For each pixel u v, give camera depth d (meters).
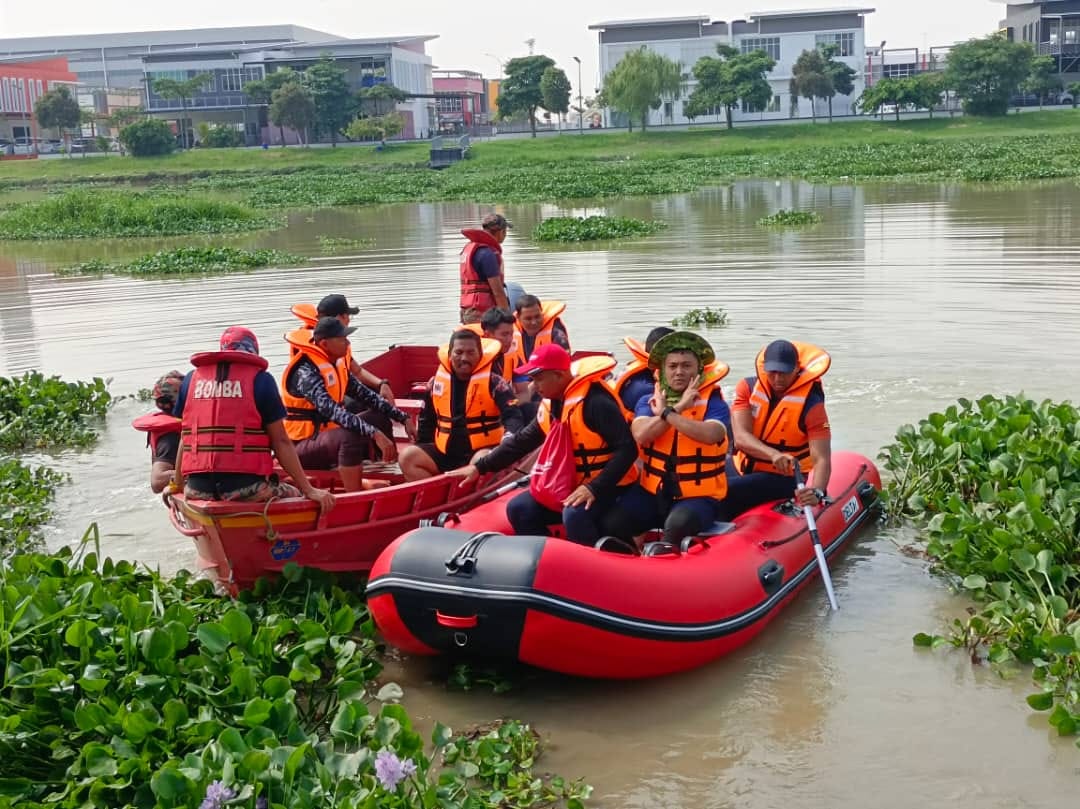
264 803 3.83
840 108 91.06
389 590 5.22
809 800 4.36
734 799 4.39
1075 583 5.84
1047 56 81.38
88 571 5.91
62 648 4.98
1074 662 5.03
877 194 32.16
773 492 6.45
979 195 29.58
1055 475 6.37
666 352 5.88
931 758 4.59
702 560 5.54
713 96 78.75
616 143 74.38
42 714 4.59
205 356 5.94
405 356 9.41
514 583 4.96
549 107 86.75
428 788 4.01
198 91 94.56
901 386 10.01
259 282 19.42
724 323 12.95
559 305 8.99
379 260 22.02
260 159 76.25
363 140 88.62
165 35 134.50
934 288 14.81
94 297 18.83
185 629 4.91
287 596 6.11
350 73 94.00
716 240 22.05
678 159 61.25
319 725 4.89
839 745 4.73
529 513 5.97
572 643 5.02
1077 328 11.88
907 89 76.38
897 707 5.00
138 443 9.81
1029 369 10.33
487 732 4.96
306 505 5.92
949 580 6.30
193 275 21.39
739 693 5.22
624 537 5.89
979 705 4.97
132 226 34.31
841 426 8.95
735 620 5.50
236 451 5.89
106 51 131.38
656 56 80.69
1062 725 4.63
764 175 44.84
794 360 6.22
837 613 5.97
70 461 9.35
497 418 6.84
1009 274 15.72
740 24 92.88
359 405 7.80
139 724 4.29
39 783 4.30
